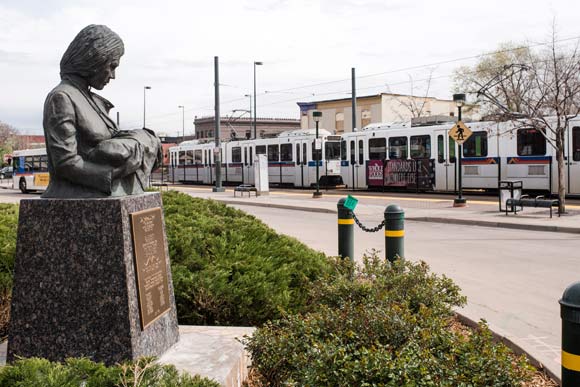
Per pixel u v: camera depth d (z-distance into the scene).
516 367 3.80
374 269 6.45
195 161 48.91
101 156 4.53
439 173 29.30
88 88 4.81
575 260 11.20
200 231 7.11
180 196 9.27
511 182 18.86
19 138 103.06
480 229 16.28
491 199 25.25
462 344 3.92
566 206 20.73
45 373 3.43
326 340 3.97
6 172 75.69
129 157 4.61
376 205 23.23
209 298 5.93
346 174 35.12
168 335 5.03
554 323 6.89
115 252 4.44
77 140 4.60
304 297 6.45
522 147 25.88
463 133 21.86
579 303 3.11
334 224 18.30
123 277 4.43
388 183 32.06
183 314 5.98
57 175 4.62
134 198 4.65
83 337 4.48
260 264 6.58
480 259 11.49
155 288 4.86
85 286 4.48
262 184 30.28
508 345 5.77
